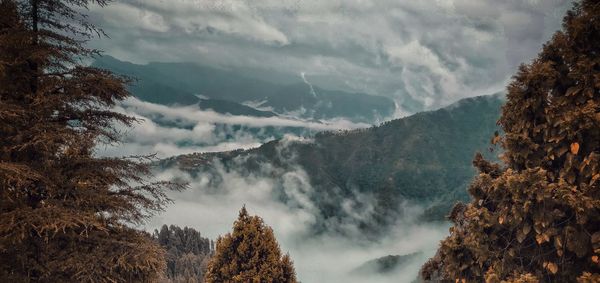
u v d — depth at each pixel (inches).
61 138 344.8
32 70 374.3
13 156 366.9
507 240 297.3
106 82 374.9
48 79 376.8
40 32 363.3
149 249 389.1
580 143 266.1
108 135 382.3
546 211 265.3
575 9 285.9
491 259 304.3
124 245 381.4
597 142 259.6
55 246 374.3
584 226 261.0
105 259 364.8
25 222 325.4
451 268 318.0
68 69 387.9
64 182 368.2
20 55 352.2
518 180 270.7
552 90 297.3
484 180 299.9
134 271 397.4
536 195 266.4
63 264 356.8
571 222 267.7
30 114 363.6
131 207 383.2
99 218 378.0
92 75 384.5
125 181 398.9
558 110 280.1
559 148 277.9
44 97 355.6
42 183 365.1
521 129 302.8
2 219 322.3
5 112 316.2
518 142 295.7
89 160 378.9
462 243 316.2
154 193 395.2
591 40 277.0
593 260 252.2
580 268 271.7
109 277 371.9
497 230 303.0
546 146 284.8
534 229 283.7
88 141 364.2
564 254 269.9
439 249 346.6
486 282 290.5
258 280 717.9
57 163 381.1
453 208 346.9
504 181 286.0
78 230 385.4
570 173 269.6
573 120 260.8
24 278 348.8
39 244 364.8
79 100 387.2
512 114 310.5
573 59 282.8
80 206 374.6
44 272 353.4
